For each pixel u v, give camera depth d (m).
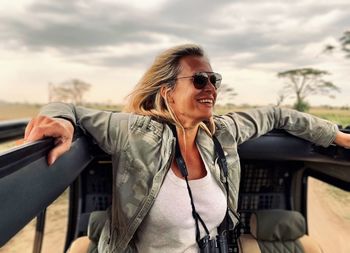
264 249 2.09
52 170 1.01
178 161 1.46
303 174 2.61
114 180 1.52
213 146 1.60
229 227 1.63
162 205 1.43
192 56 1.52
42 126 1.00
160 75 1.54
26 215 0.82
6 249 1.21
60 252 2.19
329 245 2.26
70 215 2.32
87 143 1.51
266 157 1.97
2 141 1.41
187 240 1.47
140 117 1.53
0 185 0.69
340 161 1.81
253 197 2.61
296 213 2.21
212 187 1.53
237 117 1.76
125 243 1.48
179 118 1.54
